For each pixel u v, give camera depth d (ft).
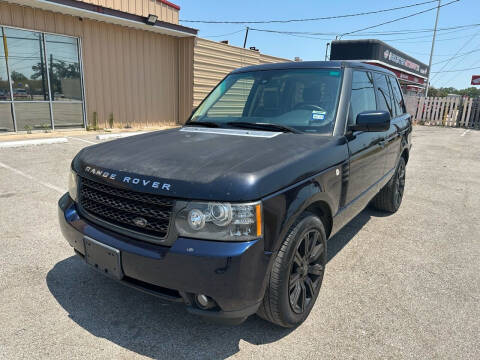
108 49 37.83
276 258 7.32
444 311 9.21
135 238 7.20
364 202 12.09
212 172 6.91
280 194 7.11
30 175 20.20
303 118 10.33
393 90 15.98
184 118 47.16
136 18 36.50
